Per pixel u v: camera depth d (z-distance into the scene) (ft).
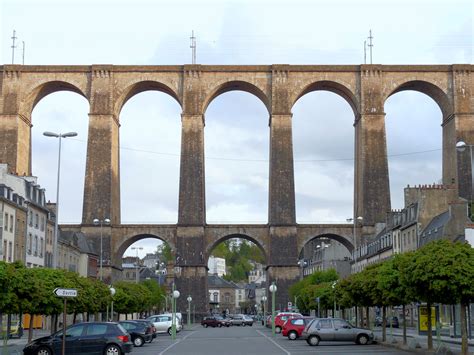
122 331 119.65
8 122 346.13
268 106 355.36
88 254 326.44
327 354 133.39
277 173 343.26
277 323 265.54
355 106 355.97
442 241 114.11
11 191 224.33
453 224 216.13
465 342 112.68
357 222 349.61
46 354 117.08
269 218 349.41
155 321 255.29
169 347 163.22
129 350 121.08
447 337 192.03
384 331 170.40
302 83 352.08
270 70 353.31
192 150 343.67
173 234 346.74
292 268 337.11
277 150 345.10
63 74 352.28
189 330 298.56
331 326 172.14
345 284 201.46
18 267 126.41
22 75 352.08
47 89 361.10
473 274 106.52
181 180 341.62
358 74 353.10
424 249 114.62
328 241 524.93
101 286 201.57
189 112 346.95
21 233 232.94
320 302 269.44
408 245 258.98
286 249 338.13
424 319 197.06
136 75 352.28
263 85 353.31
